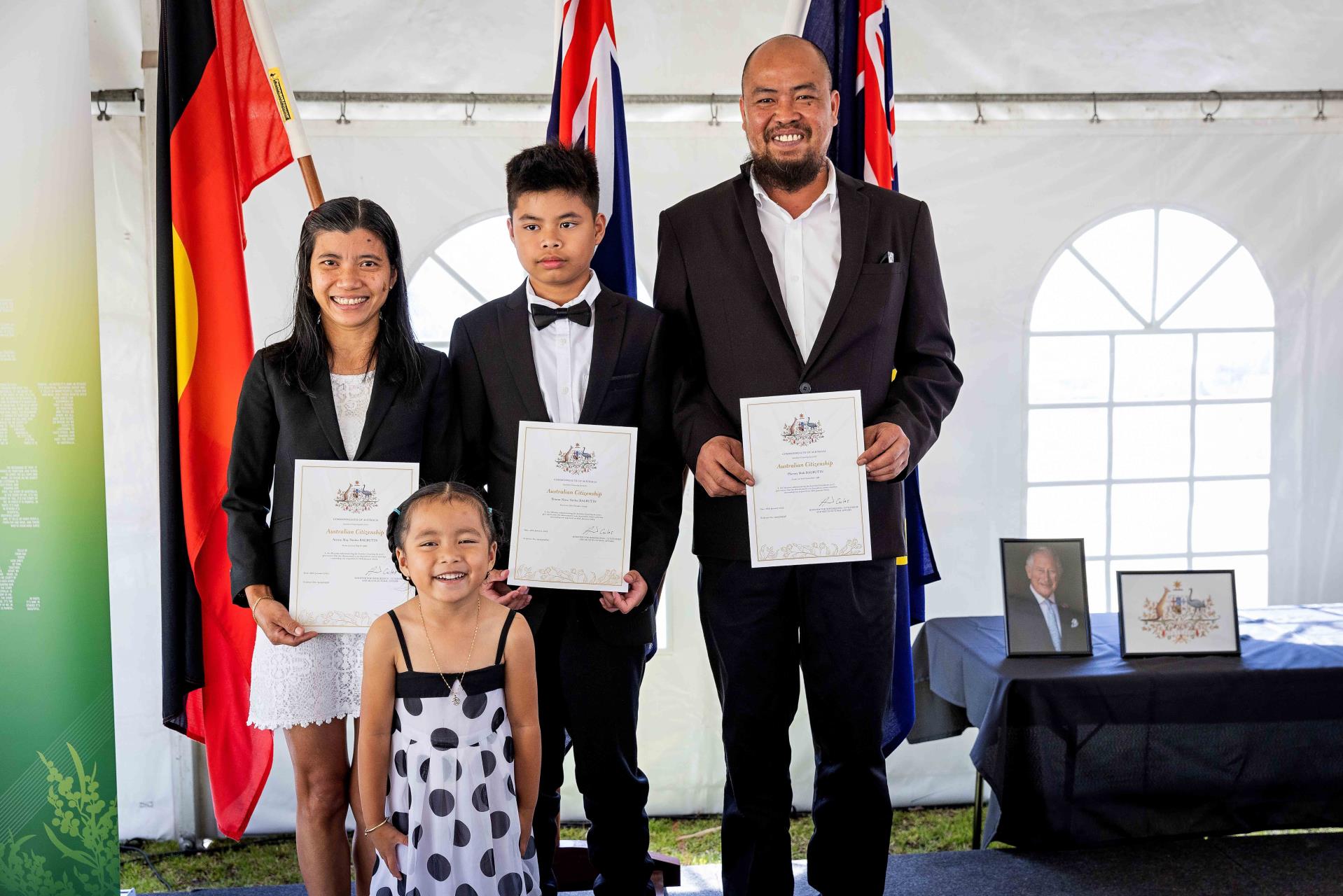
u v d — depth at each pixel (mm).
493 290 3543
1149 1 3416
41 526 2416
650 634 2141
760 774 2189
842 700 2125
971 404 3625
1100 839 2893
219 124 2441
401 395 2084
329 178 3328
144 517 3332
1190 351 3762
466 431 2141
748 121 2086
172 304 2418
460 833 1928
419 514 1900
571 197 2021
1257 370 3775
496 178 3385
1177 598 3080
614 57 2623
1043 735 2871
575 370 2098
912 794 3773
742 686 2135
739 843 2246
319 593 2016
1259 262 3686
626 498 2010
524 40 3318
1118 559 3828
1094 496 3797
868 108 2609
